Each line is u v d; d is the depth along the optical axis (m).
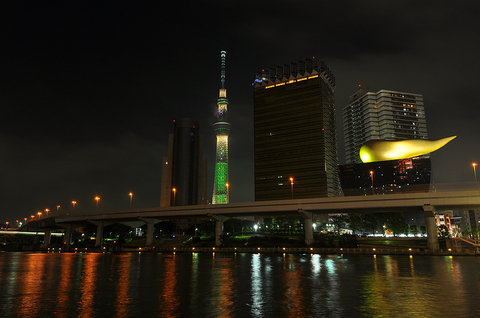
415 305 27.22
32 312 25.47
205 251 116.06
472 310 25.39
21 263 73.88
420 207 96.12
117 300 29.77
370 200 99.88
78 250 146.38
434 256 83.94
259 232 175.88
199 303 28.39
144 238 179.12
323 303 28.20
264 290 34.84
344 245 109.19
